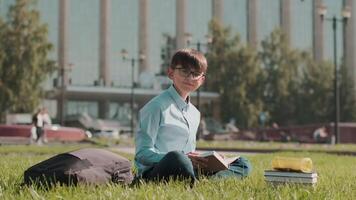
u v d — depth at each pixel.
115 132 58.19
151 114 5.55
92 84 74.19
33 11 51.22
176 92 5.74
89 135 43.69
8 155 16.73
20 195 4.47
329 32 82.50
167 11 78.12
